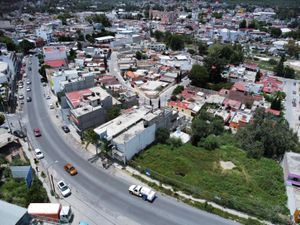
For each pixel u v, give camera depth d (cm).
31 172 6088
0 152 7138
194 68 13750
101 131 6894
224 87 13288
